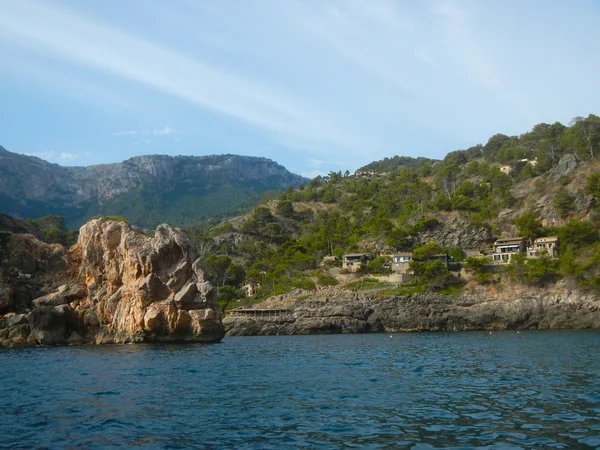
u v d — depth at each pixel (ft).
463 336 366.02
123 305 296.10
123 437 88.58
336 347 276.62
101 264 317.01
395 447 80.89
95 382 146.61
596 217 555.69
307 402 114.83
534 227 570.05
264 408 109.29
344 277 588.50
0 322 286.05
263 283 586.45
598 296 449.48
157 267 296.30
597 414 97.81
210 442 85.30
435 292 512.22
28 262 333.21
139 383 143.95
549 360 185.16
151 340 288.71
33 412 107.96
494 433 87.20
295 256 635.25
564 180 639.76
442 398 116.98
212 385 139.54
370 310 478.59
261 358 211.41
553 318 447.83
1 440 87.40
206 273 307.58
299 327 472.03
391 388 131.03
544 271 486.38
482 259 528.63
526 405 107.14
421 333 430.20
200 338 294.66
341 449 80.38
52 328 288.10
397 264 579.89
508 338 327.06
